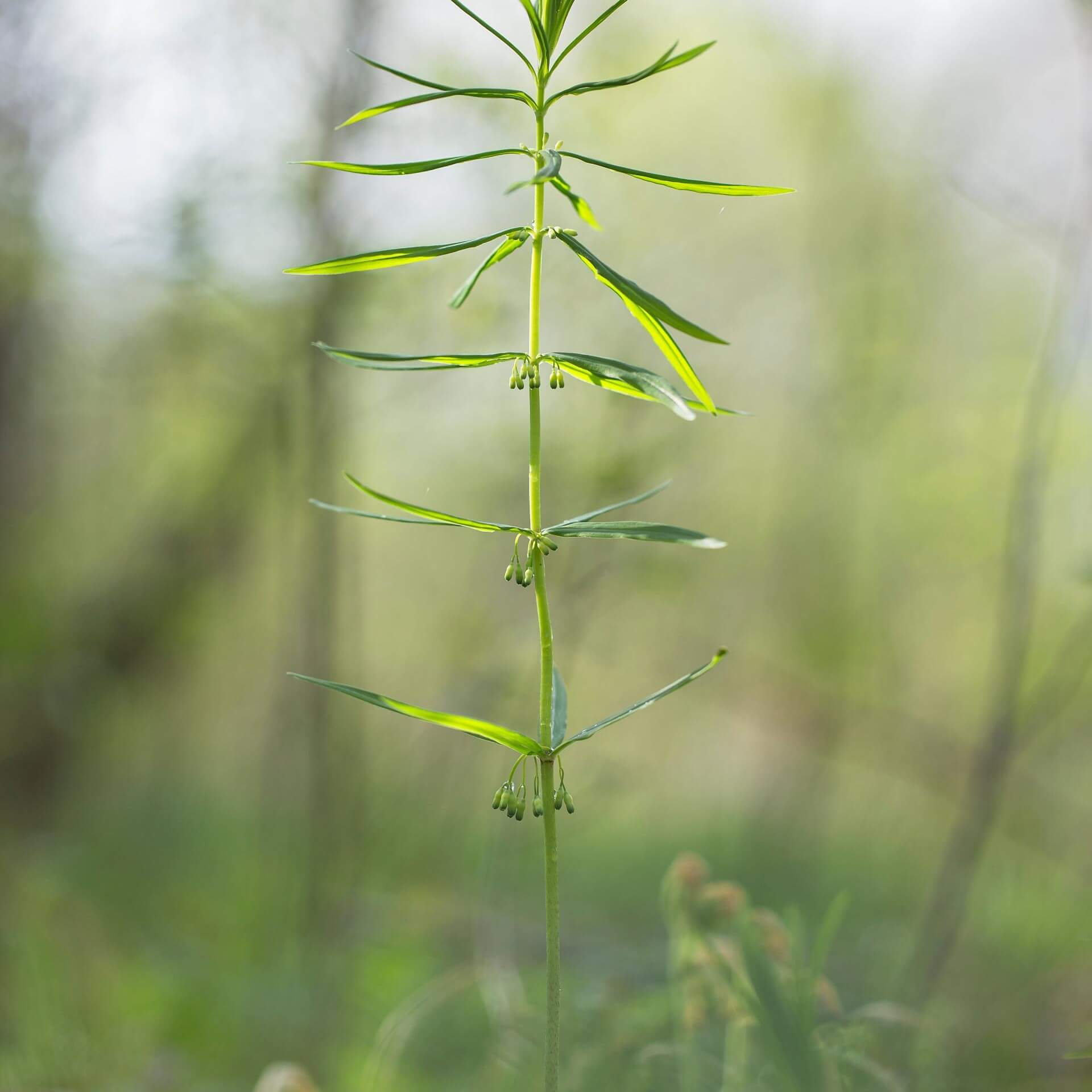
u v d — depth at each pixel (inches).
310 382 193.6
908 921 170.9
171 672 271.4
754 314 301.0
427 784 220.1
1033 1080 100.5
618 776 213.3
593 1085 88.2
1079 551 221.1
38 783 236.8
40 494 257.1
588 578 200.4
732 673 267.1
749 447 302.7
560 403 205.8
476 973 113.3
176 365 228.4
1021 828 207.5
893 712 246.2
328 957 155.6
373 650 320.8
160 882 219.5
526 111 206.7
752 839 228.2
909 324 300.4
